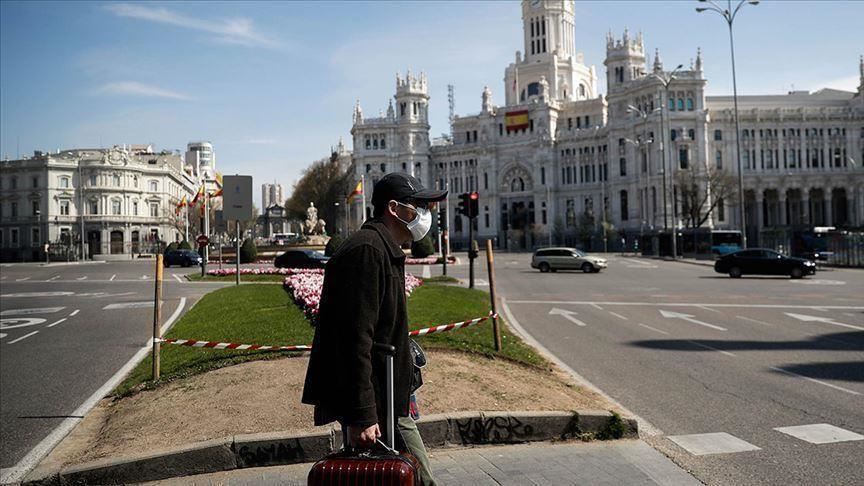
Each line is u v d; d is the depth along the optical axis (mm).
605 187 118312
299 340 11938
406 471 3496
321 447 6961
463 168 135875
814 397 9680
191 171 153875
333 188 131500
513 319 19891
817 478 6344
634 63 119062
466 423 7484
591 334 16703
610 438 7695
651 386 10602
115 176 109688
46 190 105562
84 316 22141
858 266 45969
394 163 135250
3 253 106062
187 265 62344
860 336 15734
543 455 7090
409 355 4301
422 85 136500
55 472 6492
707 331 16844
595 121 127188
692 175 93875
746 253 39031
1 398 10445
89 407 9758
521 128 129250
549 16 137625
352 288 3900
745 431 8008
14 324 20484
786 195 109938
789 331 16672
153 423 7891
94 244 107062
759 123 107938
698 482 6254
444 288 26438
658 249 73688
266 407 8062
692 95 103562
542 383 9859
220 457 6770
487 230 131750
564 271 47281
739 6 51469
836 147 109438
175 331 15305
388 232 4258
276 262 49125
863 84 113000
